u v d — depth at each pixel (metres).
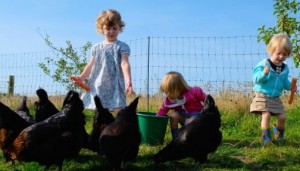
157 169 2.96
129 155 2.88
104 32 3.56
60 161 2.81
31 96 7.14
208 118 2.93
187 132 2.88
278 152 3.16
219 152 3.30
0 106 2.85
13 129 2.87
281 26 5.43
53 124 2.82
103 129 2.97
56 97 6.80
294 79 3.50
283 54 3.45
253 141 3.63
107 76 3.51
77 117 2.93
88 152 3.42
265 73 3.41
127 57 3.51
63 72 7.90
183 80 3.38
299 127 4.23
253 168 2.94
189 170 2.93
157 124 3.43
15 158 2.84
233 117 4.73
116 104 3.46
